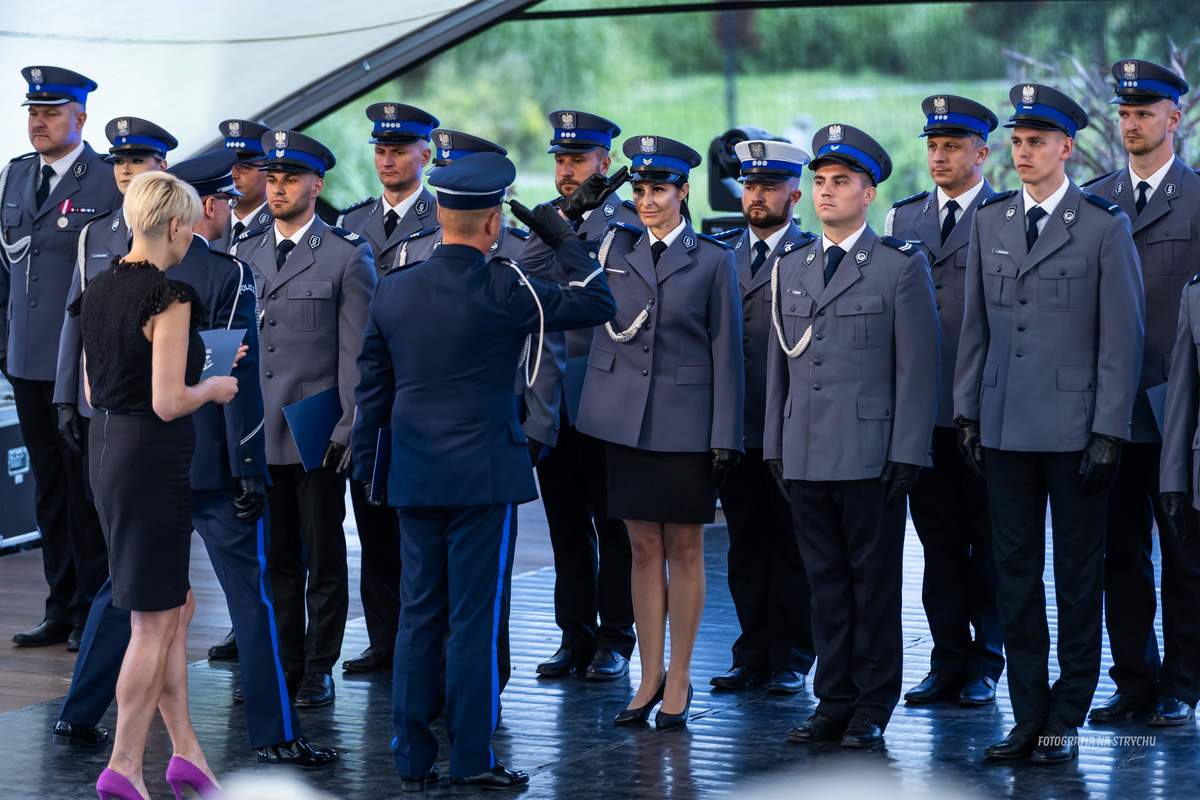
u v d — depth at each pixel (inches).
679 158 511.2
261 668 469.1
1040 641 473.4
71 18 974.4
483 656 449.1
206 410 457.1
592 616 583.8
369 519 573.3
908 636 634.2
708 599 708.7
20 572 756.6
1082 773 456.4
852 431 480.4
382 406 450.6
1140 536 505.0
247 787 452.4
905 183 2374.5
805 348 490.6
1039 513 475.2
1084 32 2180.1
